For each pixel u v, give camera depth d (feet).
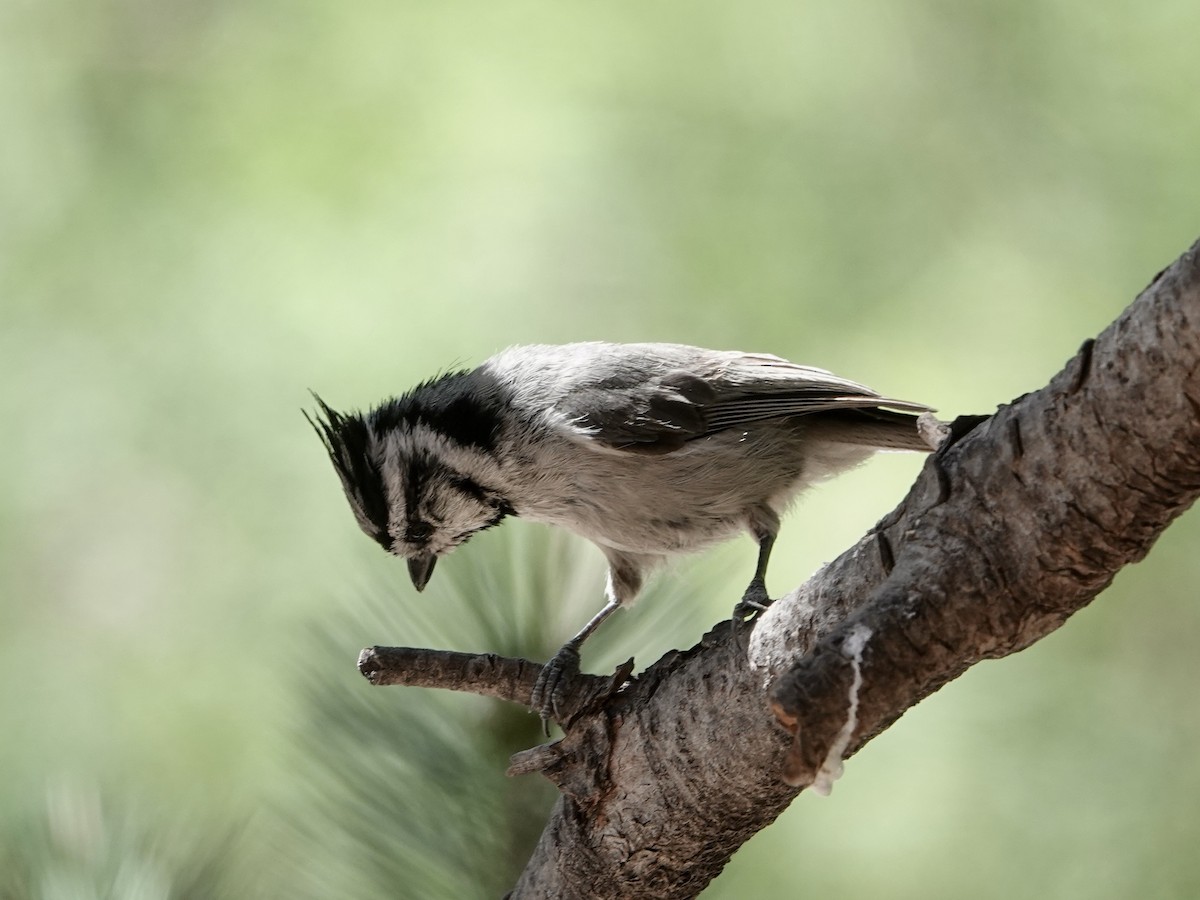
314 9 38.11
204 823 17.37
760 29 36.22
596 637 18.45
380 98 36.83
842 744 12.21
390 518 25.29
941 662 12.64
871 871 27.94
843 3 36.19
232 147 37.45
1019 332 33.68
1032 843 28.09
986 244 34.73
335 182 36.22
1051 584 12.69
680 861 16.37
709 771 15.61
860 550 14.33
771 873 27.71
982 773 28.91
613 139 35.99
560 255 35.78
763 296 35.17
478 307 35.22
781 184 35.73
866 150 35.68
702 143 35.99
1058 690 29.91
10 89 38.93
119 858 15.75
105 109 38.86
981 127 35.40
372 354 34.99
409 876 16.61
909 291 34.65
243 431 35.76
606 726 16.19
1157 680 30.42
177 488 36.11
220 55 38.88
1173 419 11.89
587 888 16.55
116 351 36.73
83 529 36.17
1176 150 33.50
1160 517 12.38
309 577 34.53
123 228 37.45
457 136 36.14
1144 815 28.35
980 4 35.58
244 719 33.86
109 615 35.53
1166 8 34.32
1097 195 34.09
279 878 17.16
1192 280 11.65
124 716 34.35
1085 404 12.35
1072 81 34.73
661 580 24.06
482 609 18.11
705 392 25.48
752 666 15.14
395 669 16.05
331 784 17.84
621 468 25.03
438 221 35.81
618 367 25.59
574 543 19.04
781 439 26.03
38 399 36.70
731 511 25.89
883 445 26.76
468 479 25.12
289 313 35.63
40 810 16.52
